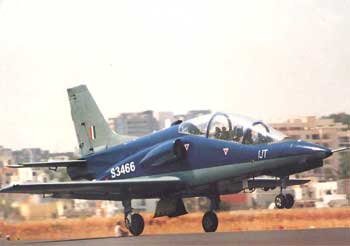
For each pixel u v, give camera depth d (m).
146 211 121.12
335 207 113.81
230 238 84.19
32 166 117.25
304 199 136.88
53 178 166.25
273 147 96.12
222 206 120.56
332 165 142.38
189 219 119.69
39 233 130.75
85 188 98.75
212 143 99.44
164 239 87.94
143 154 107.19
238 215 118.19
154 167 104.62
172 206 103.25
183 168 101.50
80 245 85.25
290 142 96.12
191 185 101.06
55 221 130.75
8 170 170.88
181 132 102.81
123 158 112.00
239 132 98.31
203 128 100.81
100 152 117.94
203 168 99.69
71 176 120.94
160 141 105.69
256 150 96.75
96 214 128.75
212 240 82.69
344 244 73.19
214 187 100.62
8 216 132.75
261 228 116.38
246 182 101.50
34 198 132.25
